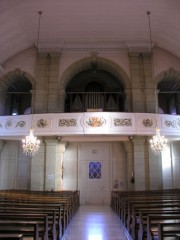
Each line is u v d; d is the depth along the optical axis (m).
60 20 12.95
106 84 17.97
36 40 14.79
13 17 12.21
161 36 14.22
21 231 3.96
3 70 15.16
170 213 5.12
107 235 7.02
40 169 13.72
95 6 11.86
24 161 15.31
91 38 14.68
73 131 12.91
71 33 14.17
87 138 14.12
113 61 15.20
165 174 15.33
